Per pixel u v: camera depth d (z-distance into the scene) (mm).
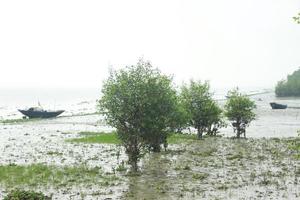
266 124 79000
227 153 40594
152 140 32375
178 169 31875
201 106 54250
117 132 31844
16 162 35812
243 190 24422
